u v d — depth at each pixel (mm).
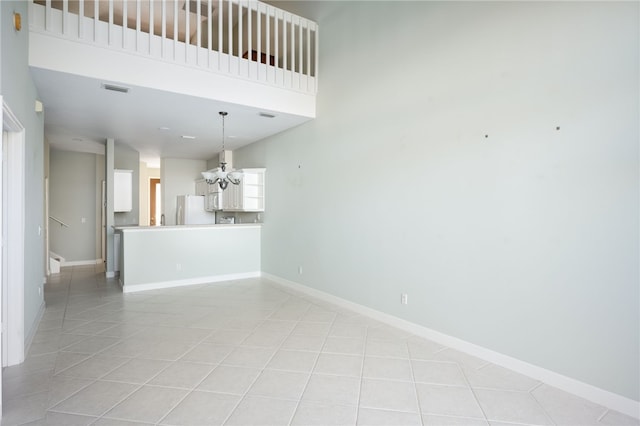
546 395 2455
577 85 2439
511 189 2822
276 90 4766
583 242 2420
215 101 4324
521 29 2752
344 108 4594
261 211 6676
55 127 5746
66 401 2326
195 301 4883
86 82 3656
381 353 3152
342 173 4641
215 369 2811
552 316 2588
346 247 4586
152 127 5727
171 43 3947
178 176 9172
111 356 3043
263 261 6637
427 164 3510
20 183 2904
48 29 3295
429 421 2148
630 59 2201
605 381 2322
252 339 3465
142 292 5398
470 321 3143
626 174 2223
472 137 3100
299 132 5539
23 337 2930
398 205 3834
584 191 2408
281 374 2734
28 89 3242
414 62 3637
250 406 2291
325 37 4930
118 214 8211
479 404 2338
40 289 4125
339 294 4715
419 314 3613
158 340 3418
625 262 2230
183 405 2293
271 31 6113
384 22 3992
